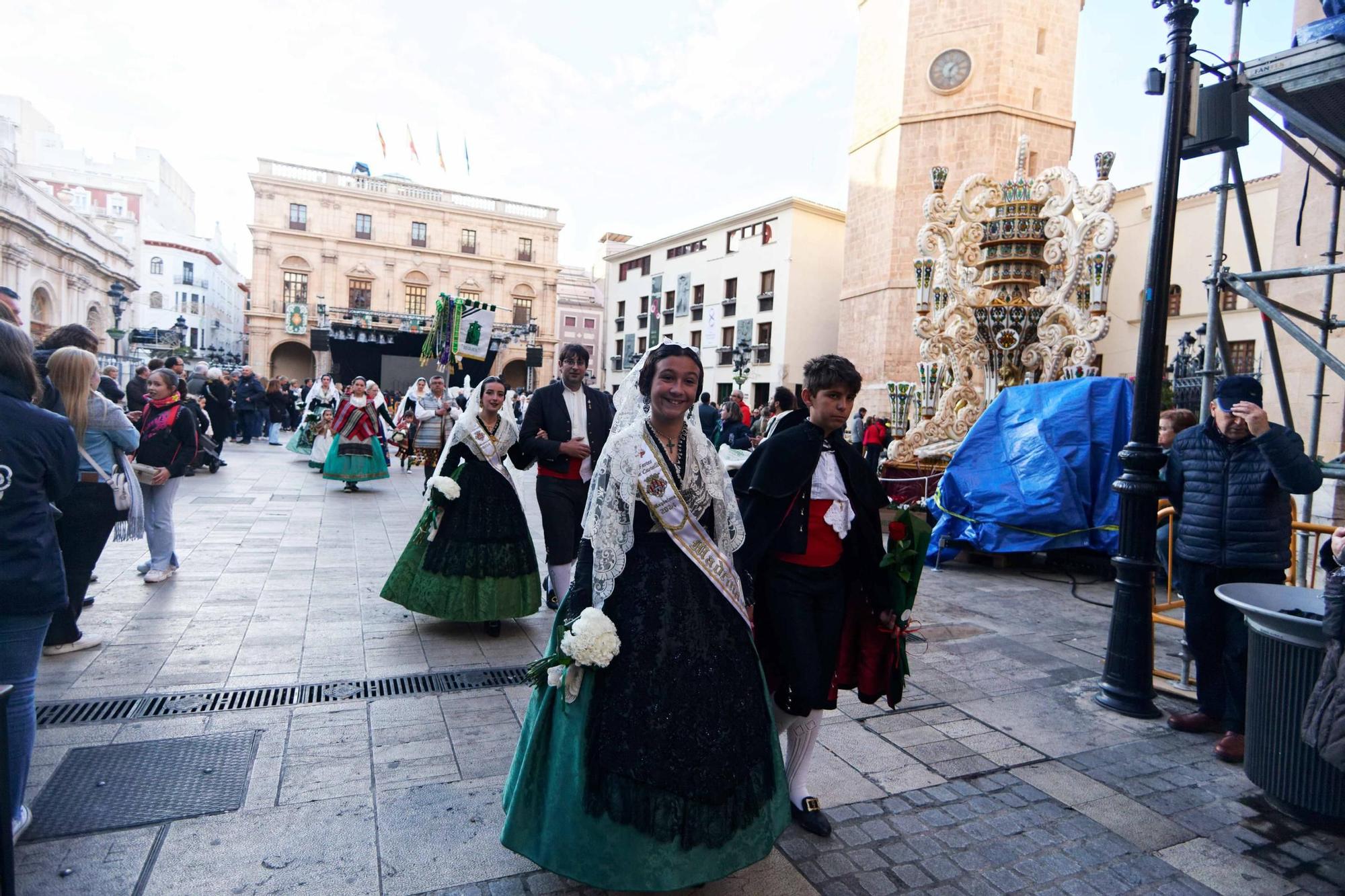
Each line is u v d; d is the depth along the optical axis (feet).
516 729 11.24
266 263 134.10
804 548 8.98
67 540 13.30
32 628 8.00
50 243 83.30
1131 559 13.07
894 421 34.14
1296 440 10.89
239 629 15.19
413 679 13.07
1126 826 9.43
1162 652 16.81
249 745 10.40
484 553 15.37
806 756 9.25
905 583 9.05
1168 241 12.99
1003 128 67.26
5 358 7.91
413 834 8.48
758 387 112.68
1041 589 21.99
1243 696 11.25
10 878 6.16
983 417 25.49
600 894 7.58
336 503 31.94
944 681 14.24
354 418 35.27
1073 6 69.51
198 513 28.02
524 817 7.34
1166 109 13.10
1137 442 13.26
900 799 9.86
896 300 72.02
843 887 8.00
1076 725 12.45
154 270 169.17
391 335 118.93
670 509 7.41
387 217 141.59
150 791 9.12
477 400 15.61
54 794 8.93
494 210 148.87
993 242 32.27
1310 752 9.11
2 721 6.07
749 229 116.06
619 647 7.07
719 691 7.26
